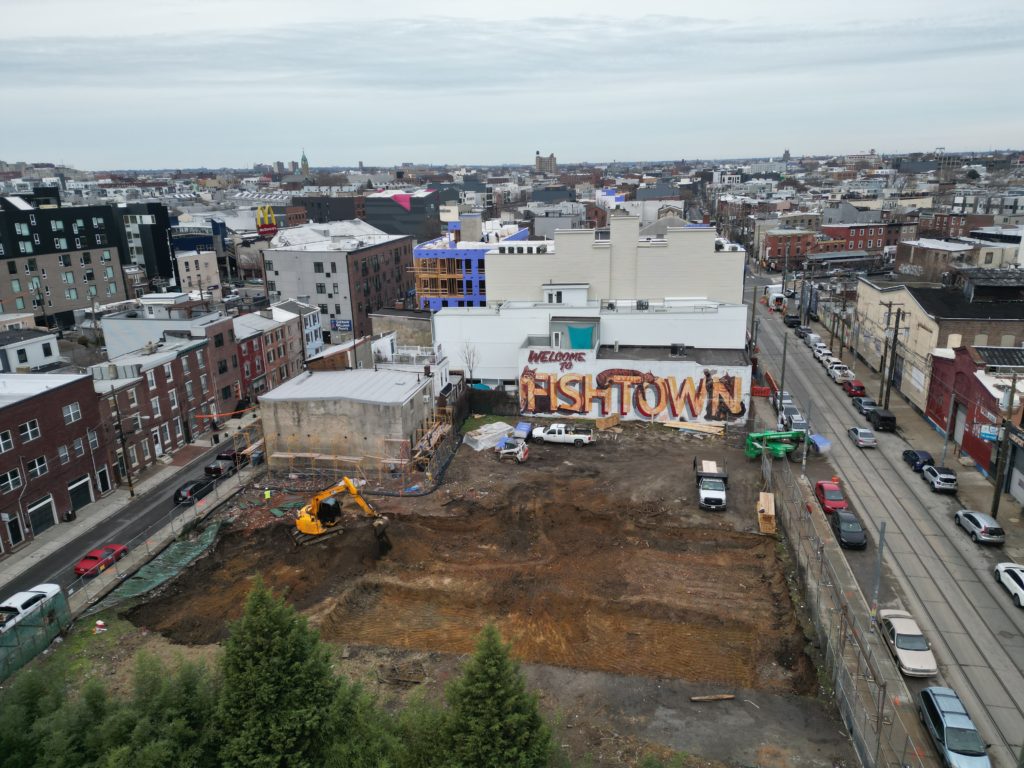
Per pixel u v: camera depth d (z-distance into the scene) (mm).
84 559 39719
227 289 129750
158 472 54531
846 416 61594
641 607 34438
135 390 53594
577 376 61812
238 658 21031
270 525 44094
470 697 19703
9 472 41906
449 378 66188
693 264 75500
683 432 58844
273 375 74562
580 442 56188
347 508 45688
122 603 36500
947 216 148500
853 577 35812
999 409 45312
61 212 105188
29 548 42688
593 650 31828
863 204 185625
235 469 53281
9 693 23078
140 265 130375
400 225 152500
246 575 39375
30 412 43438
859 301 81438
